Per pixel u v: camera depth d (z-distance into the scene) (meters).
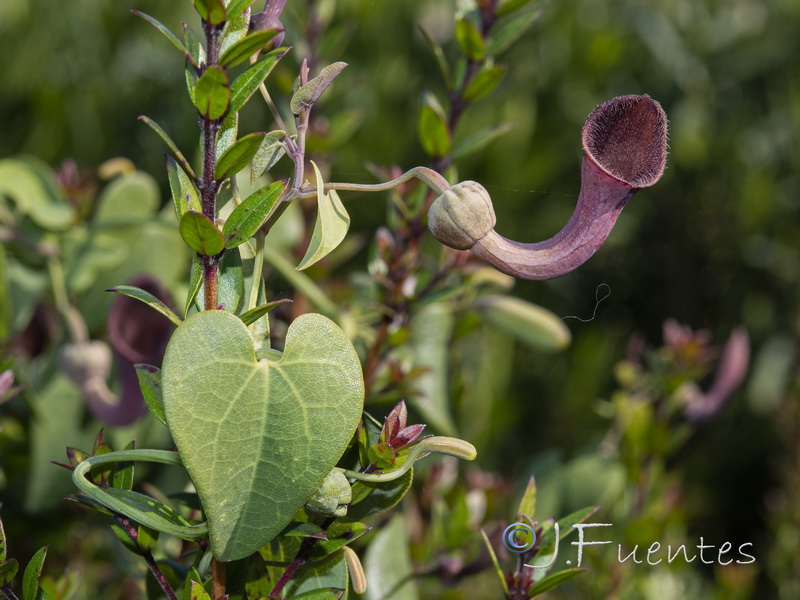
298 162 0.28
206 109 0.27
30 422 0.49
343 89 0.63
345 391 0.27
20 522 0.51
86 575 0.54
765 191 0.92
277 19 0.29
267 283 0.45
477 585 0.57
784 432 0.68
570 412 0.81
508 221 0.84
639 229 0.94
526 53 0.92
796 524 0.63
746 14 1.03
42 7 0.92
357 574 0.30
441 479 0.49
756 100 0.99
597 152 0.27
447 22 0.92
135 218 0.54
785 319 0.92
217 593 0.29
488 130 0.40
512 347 0.75
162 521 0.28
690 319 0.94
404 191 0.43
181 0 0.91
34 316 0.56
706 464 0.85
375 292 0.44
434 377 0.46
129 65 0.92
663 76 0.98
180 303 0.53
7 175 0.54
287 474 0.27
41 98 0.88
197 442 0.26
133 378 0.41
